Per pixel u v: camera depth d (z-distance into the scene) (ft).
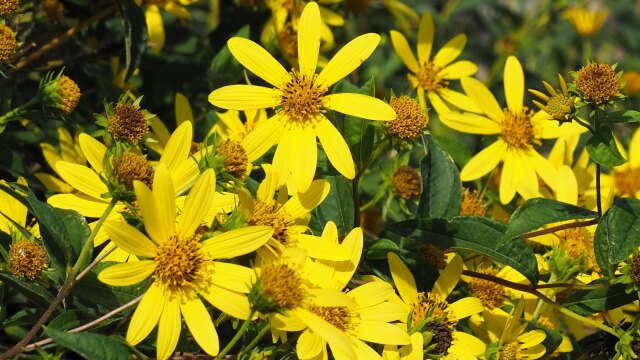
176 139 2.02
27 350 1.91
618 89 2.10
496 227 2.17
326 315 2.00
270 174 2.07
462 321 2.33
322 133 2.09
